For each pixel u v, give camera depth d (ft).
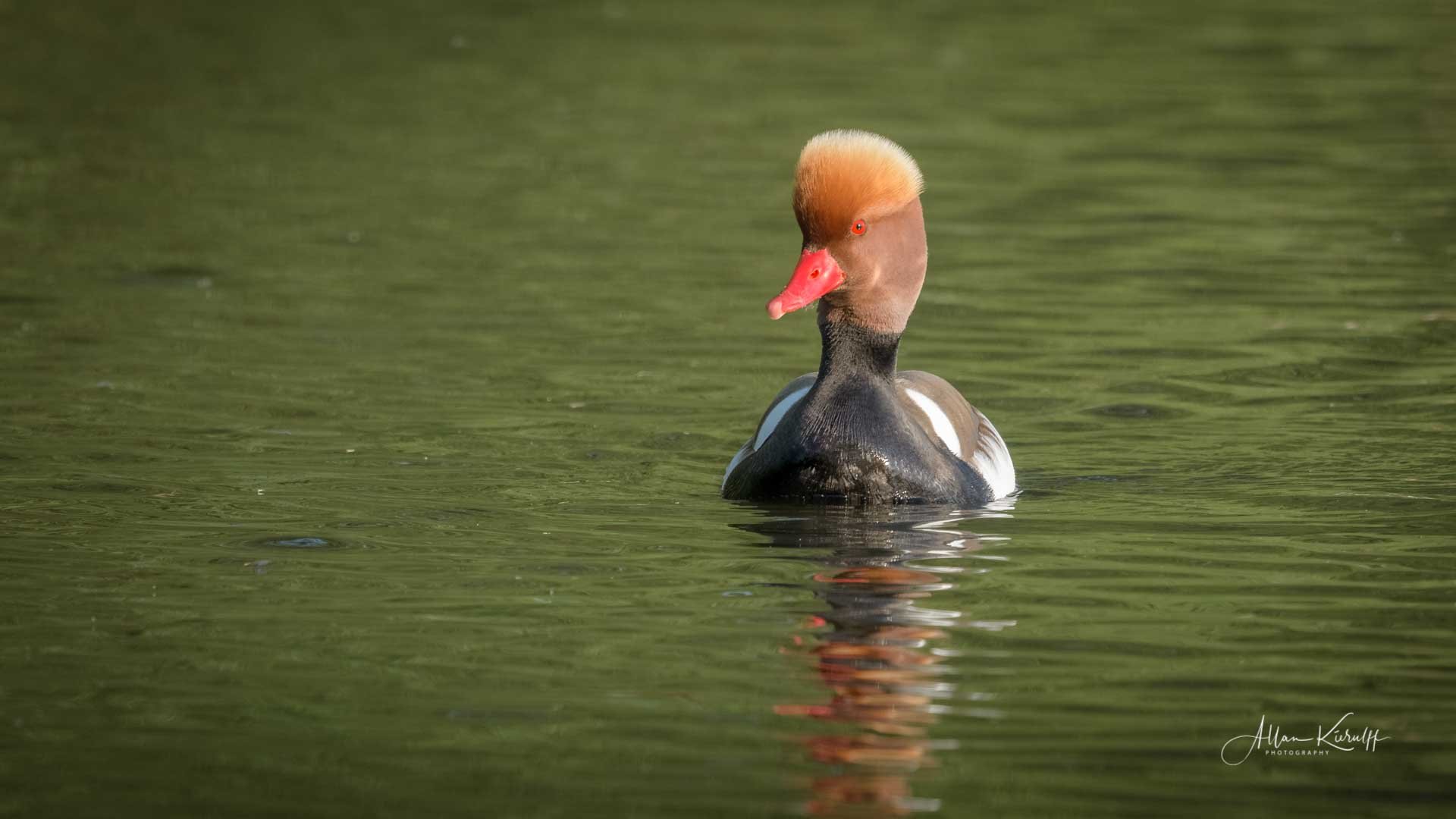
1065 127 93.76
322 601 35.47
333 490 43.52
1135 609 34.99
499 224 75.51
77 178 81.61
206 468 45.21
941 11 127.65
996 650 32.76
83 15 122.83
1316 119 94.79
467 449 47.60
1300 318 61.87
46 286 64.34
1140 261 70.03
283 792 27.40
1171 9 127.24
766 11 127.65
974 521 40.93
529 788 27.43
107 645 33.12
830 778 27.71
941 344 59.72
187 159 85.87
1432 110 96.17
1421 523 40.70
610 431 49.73
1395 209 77.10
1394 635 33.55
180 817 26.71
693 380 55.52
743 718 29.81
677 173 84.74
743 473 43.27
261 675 31.71
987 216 77.15
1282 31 119.03
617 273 68.33
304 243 71.77
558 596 35.73
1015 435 49.67
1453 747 28.89
